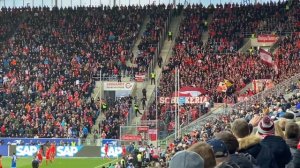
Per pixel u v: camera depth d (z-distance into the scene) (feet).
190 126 157.28
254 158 26.84
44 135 196.95
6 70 240.73
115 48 253.03
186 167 18.71
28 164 170.30
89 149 188.44
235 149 25.12
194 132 122.01
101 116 206.69
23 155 192.44
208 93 201.26
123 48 253.65
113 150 183.21
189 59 233.35
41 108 210.79
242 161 24.62
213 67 223.51
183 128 158.10
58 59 247.50
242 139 27.53
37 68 240.73
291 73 196.85
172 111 189.16
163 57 248.52
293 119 37.37
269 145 29.43
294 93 126.21
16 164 167.94
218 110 170.81
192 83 213.46
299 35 233.55
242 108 134.92
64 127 198.70
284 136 31.99
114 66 238.89
